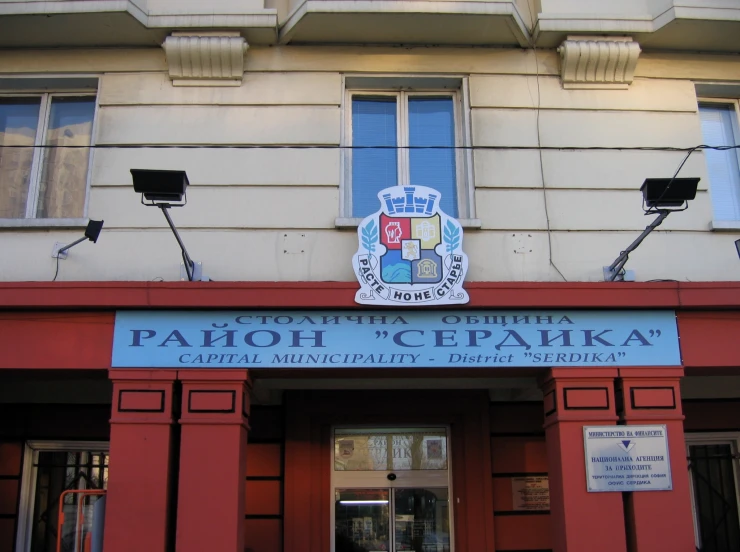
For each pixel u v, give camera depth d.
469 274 7.00
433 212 6.70
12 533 7.93
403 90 7.85
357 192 7.55
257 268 6.97
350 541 8.04
